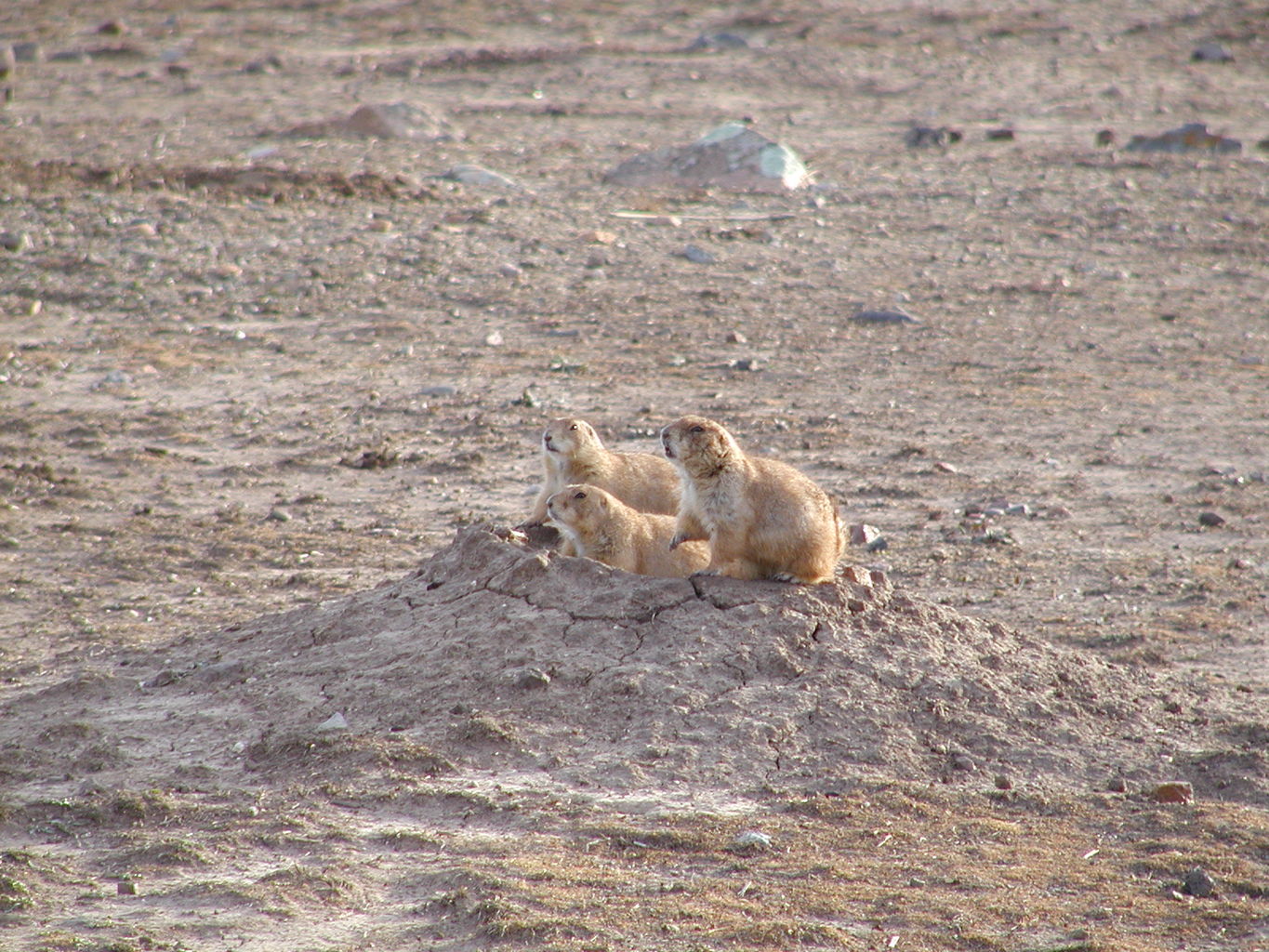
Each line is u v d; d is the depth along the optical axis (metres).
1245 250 48.56
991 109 75.19
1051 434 30.62
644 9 107.00
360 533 23.91
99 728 14.61
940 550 23.22
